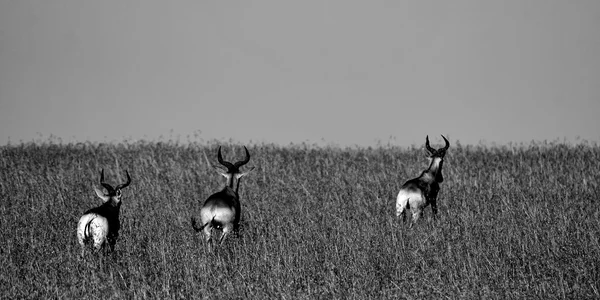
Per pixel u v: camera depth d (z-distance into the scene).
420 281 49.84
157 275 52.34
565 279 50.50
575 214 70.94
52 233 63.38
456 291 48.22
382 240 59.81
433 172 75.44
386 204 77.75
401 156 112.62
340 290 48.66
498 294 47.50
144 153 110.44
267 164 101.44
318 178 93.50
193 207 75.69
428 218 68.44
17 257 56.72
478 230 61.91
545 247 57.53
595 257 54.72
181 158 107.69
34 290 49.22
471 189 85.44
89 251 56.44
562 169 99.75
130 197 80.12
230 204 63.50
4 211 73.50
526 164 105.00
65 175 95.19
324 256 56.25
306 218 68.75
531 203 76.88
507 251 55.97
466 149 118.12
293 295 47.62
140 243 60.12
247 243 61.22
